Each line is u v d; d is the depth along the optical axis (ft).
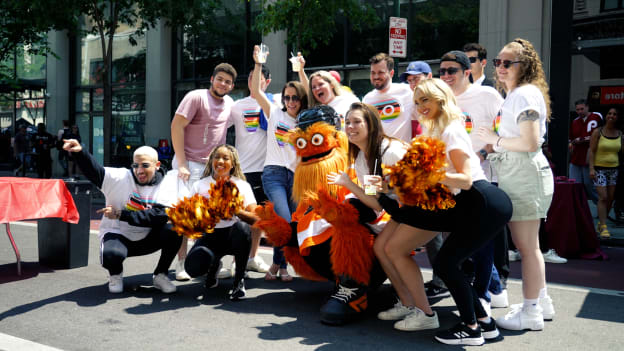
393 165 11.26
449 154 10.82
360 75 43.27
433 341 11.79
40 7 37.06
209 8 41.63
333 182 12.35
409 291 12.40
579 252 21.31
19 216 16.72
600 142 24.71
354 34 43.29
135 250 16.15
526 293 12.46
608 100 29.37
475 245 11.06
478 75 17.08
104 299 15.03
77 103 68.39
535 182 11.96
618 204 28.68
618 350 11.28
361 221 12.98
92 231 26.99
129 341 11.73
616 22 28.84
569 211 21.04
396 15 26.50
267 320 13.26
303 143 13.53
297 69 18.35
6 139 73.92
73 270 18.65
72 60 68.39
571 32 30.14
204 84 55.57
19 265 17.99
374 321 13.24
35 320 13.17
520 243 12.33
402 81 17.19
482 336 11.74
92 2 39.34
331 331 12.48
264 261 20.36
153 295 15.48
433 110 11.08
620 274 18.57
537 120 11.60
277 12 31.37
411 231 11.72
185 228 14.17
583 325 12.84
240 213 14.53
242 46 52.21
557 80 30.63
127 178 15.62
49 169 56.75
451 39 37.63
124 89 62.95
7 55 49.08
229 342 11.70
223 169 15.26
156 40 57.67
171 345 11.50
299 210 13.91
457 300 11.41
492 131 12.33
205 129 17.54
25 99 72.84
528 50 12.26
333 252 12.93
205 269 15.01
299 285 16.75
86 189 19.35
